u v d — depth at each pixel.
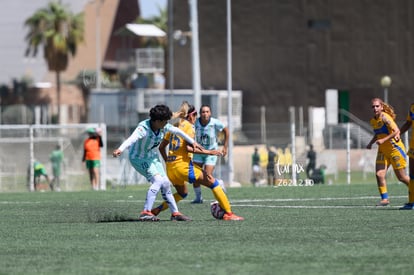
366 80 116.31
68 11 175.25
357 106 117.31
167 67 134.88
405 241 25.09
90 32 188.25
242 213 35.53
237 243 24.92
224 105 118.75
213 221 31.81
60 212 38.56
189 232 27.89
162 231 28.31
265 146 70.50
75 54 173.75
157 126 31.12
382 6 115.38
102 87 174.00
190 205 42.28
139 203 44.78
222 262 21.36
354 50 117.06
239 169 75.00
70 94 179.62
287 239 25.78
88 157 64.81
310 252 22.92
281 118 121.00
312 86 119.38
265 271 19.94
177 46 130.38
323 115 117.88
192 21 77.38
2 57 184.38
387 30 115.19
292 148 63.69
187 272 19.92
